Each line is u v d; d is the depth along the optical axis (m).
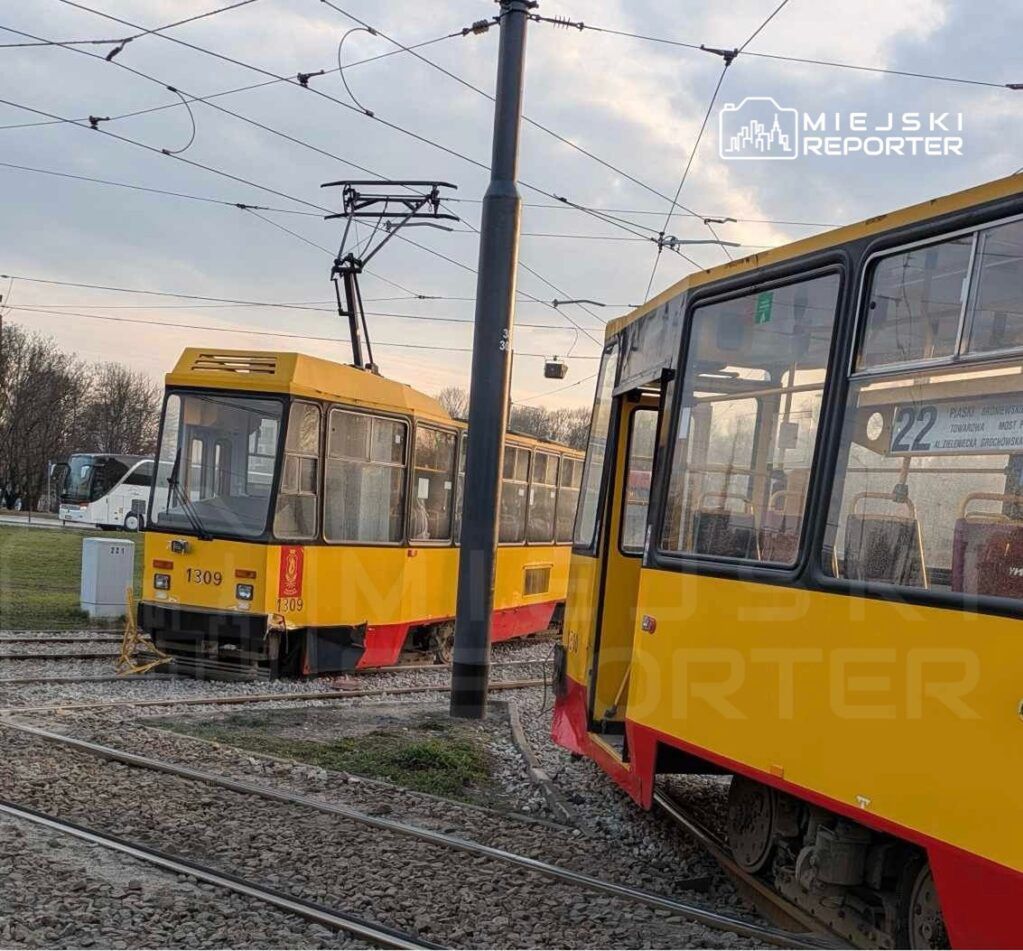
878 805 4.34
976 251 4.24
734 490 5.64
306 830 6.55
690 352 6.32
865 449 4.71
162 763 7.87
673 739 5.86
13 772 7.29
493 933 5.09
